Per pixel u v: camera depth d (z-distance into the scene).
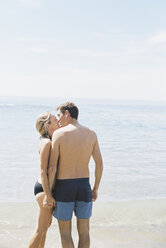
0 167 7.07
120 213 4.39
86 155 2.83
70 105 2.96
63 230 2.78
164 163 8.05
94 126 17.39
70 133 2.79
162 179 6.44
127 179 6.35
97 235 3.65
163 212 4.46
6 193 5.25
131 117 25.08
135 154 9.21
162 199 5.10
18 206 4.62
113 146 10.63
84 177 2.80
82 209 2.81
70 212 2.75
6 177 6.25
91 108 42.12
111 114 28.50
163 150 10.08
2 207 4.54
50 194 2.71
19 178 6.22
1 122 17.59
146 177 6.56
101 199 5.05
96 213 4.38
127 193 5.41
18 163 7.54
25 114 24.53
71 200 2.72
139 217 4.25
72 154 2.75
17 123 17.19
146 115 28.58
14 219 4.09
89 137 2.88
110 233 3.72
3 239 3.48
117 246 3.38
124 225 3.97
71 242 2.76
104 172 6.88
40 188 2.92
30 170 6.89
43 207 2.84
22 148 9.60
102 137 12.95
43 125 2.99
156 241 3.53
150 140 12.42
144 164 7.84
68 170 2.74
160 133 14.84
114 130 15.72
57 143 2.73
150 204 4.82
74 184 2.73
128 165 7.68
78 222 2.85
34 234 2.86
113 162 7.99
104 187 5.74
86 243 2.82
